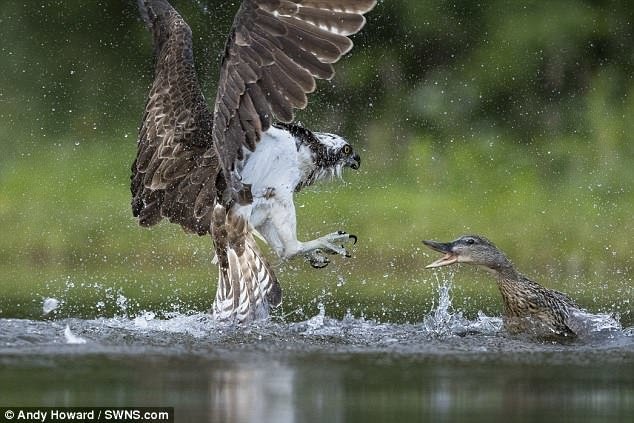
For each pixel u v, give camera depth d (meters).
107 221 19.80
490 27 24.22
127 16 25.06
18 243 18.95
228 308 10.62
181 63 11.06
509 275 11.75
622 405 8.66
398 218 19.75
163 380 9.34
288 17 9.04
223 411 8.41
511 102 23.75
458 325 12.18
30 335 11.09
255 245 10.70
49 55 24.64
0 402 8.66
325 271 17.42
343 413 8.35
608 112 23.23
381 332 11.73
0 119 23.75
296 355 10.47
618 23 23.97
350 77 24.14
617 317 12.56
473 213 20.30
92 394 8.88
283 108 9.02
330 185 20.27
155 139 10.91
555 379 9.55
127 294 14.90
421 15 24.28
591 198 20.98
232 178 9.86
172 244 18.53
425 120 23.75
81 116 24.12
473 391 9.08
